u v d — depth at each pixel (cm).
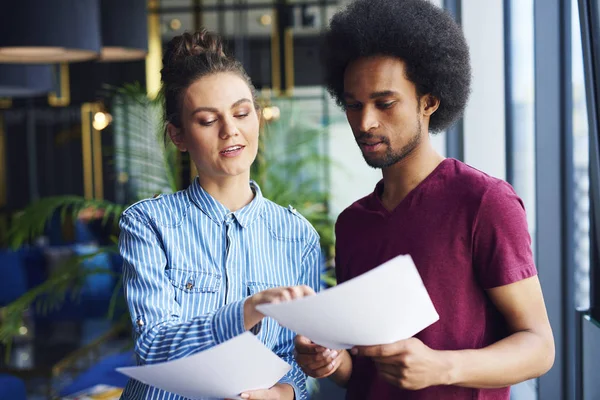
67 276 326
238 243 147
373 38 123
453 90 130
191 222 145
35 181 953
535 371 118
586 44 149
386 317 104
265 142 346
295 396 146
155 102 333
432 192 129
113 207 334
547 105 212
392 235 131
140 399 144
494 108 284
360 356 137
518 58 268
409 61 124
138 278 139
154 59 853
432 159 132
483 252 123
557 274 215
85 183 943
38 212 329
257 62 842
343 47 128
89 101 884
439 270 126
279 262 151
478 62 283
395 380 111
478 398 126
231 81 138
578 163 206
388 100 124
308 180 414
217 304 144
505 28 281
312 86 831
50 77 493
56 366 372
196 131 138
